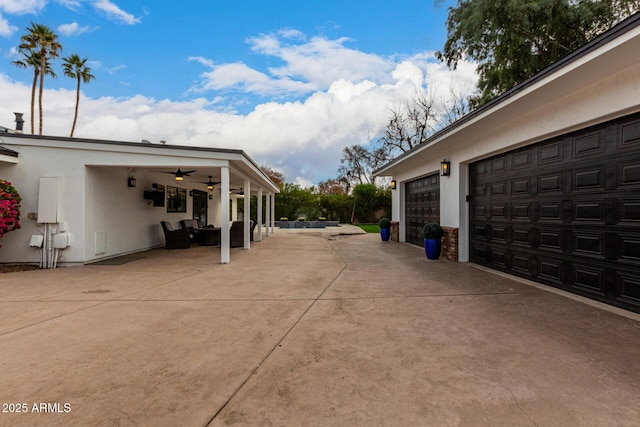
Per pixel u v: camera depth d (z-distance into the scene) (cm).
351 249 1109
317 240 1447
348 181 3975
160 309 432
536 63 1128
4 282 600
